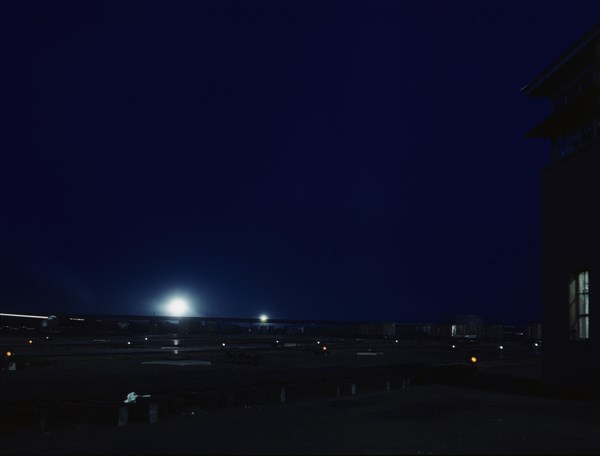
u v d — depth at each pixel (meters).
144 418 13.70
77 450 10.11
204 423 13.41
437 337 97.44
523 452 9.48
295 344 63.03
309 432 11.72
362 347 58.44
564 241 21.00
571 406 16.00
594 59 19.77
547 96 22.95
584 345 19.56
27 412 12.95
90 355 36.25
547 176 22.31
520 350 59.34
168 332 104.62
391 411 15.06
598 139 19.17
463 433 11.48
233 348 48.03
